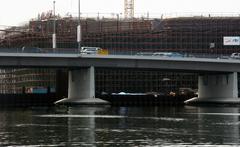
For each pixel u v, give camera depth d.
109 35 199.12
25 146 50.66
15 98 163.25
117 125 74.44
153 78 198.00
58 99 171.75
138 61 143.38
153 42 196.88
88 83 143.62
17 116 95.75
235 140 55.78
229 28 197.00
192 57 145.50
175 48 196.25
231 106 145.25
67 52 138.62
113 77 195.75
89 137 58.38
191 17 198.25
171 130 66.62
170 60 143.38
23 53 132.38
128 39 198.25
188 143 53.22
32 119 87.06
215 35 196.88
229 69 151.75
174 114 102.94
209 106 147.75
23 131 65.44
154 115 99.25
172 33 196.25
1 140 55.53
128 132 64.06
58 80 189.12
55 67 142.88
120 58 141.12
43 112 110.62
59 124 76.25
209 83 161.38
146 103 169.50
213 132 64.12
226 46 196.62
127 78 195.88
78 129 68.12
